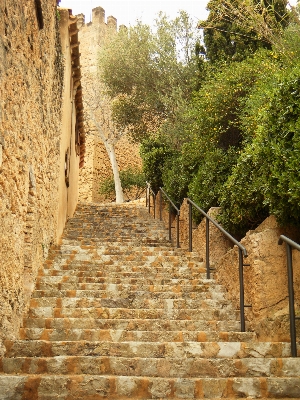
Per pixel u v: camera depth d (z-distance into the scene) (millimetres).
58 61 9023
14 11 5016
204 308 6000
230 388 3893
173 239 10367
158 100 14625
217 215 7637
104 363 4180
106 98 23438
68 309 5625
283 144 5391
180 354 4535
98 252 8508
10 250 5012
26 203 5926
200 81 11922
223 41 12055
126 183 23766
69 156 12047
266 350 4578
